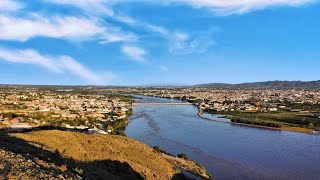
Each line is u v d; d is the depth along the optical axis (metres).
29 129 69.19
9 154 27.50
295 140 136.38
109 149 50.94
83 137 50.34
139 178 44.53
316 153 109.50
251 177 79.75
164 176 52.81
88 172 32.59
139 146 61.84
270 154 105.81
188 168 74.44
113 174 39.16
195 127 162.38
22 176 23.47
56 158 33.72
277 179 78.81
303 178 80.44
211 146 114.88
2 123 106.06
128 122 172.38
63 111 184.75
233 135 142.75
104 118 175.88
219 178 77.62
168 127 157.88
